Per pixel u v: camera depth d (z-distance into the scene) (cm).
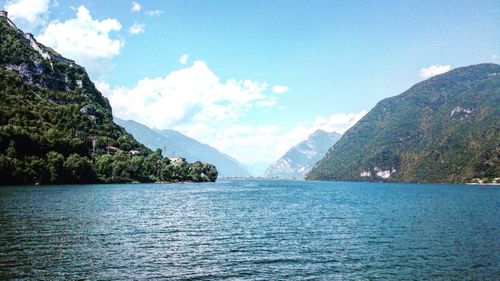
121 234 5922
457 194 19975
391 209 10881
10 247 4706
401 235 6291
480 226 7356
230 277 3831
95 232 5962
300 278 3847
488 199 15612
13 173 17375
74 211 8406
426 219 8431
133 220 7525
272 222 7781
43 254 4428
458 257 4747
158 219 7862
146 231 6319
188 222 7588
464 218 8625
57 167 19688
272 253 4884
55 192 13838
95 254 4538
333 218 8538
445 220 8256
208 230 6644
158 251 4850
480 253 4975
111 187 19700
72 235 5609
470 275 3988
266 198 15388
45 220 6906
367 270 4150
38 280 3525
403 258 4684
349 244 5516
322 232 6550
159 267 4119
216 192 19138
